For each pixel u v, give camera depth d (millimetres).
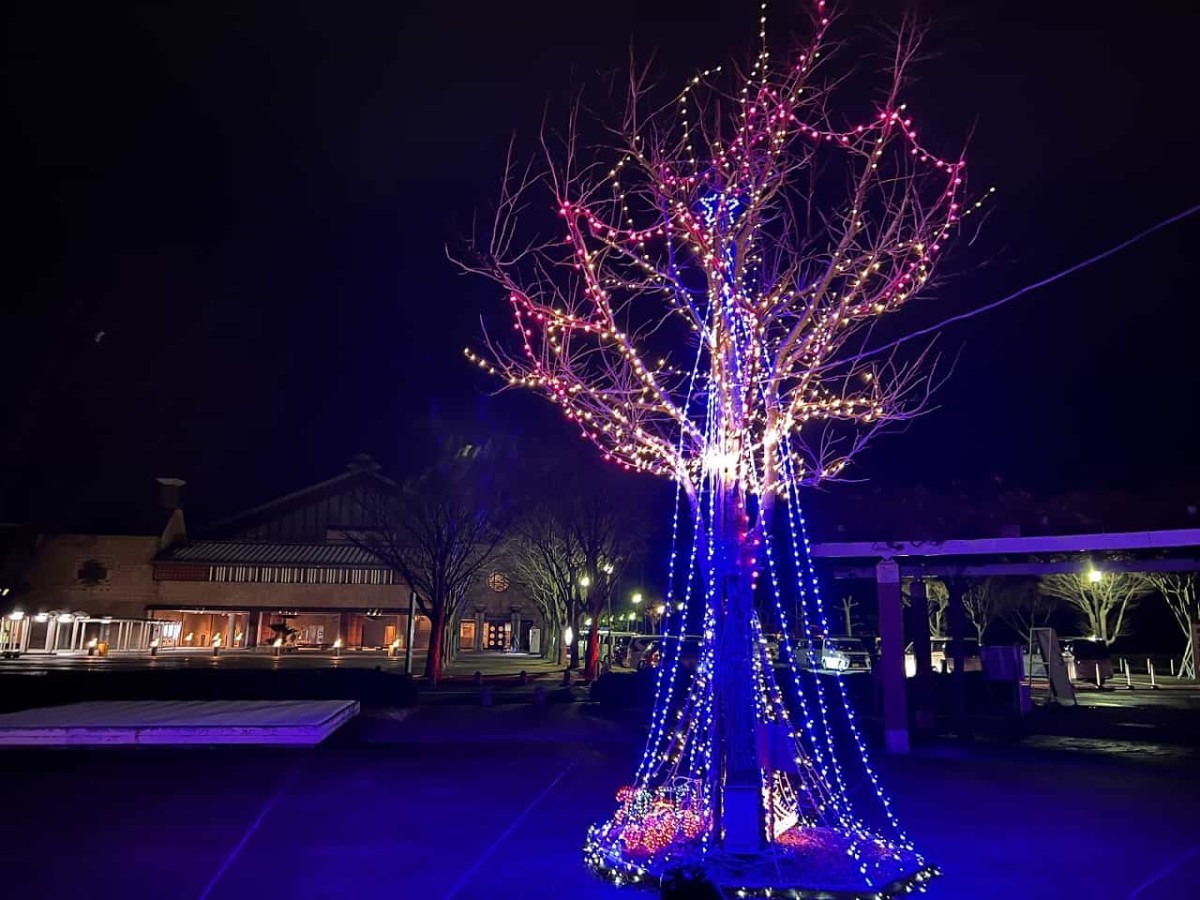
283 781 12516
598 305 8680
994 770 13867
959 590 20828
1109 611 48719
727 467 8578
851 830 8742
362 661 44312
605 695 22578
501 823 9883
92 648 46250
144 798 11211
